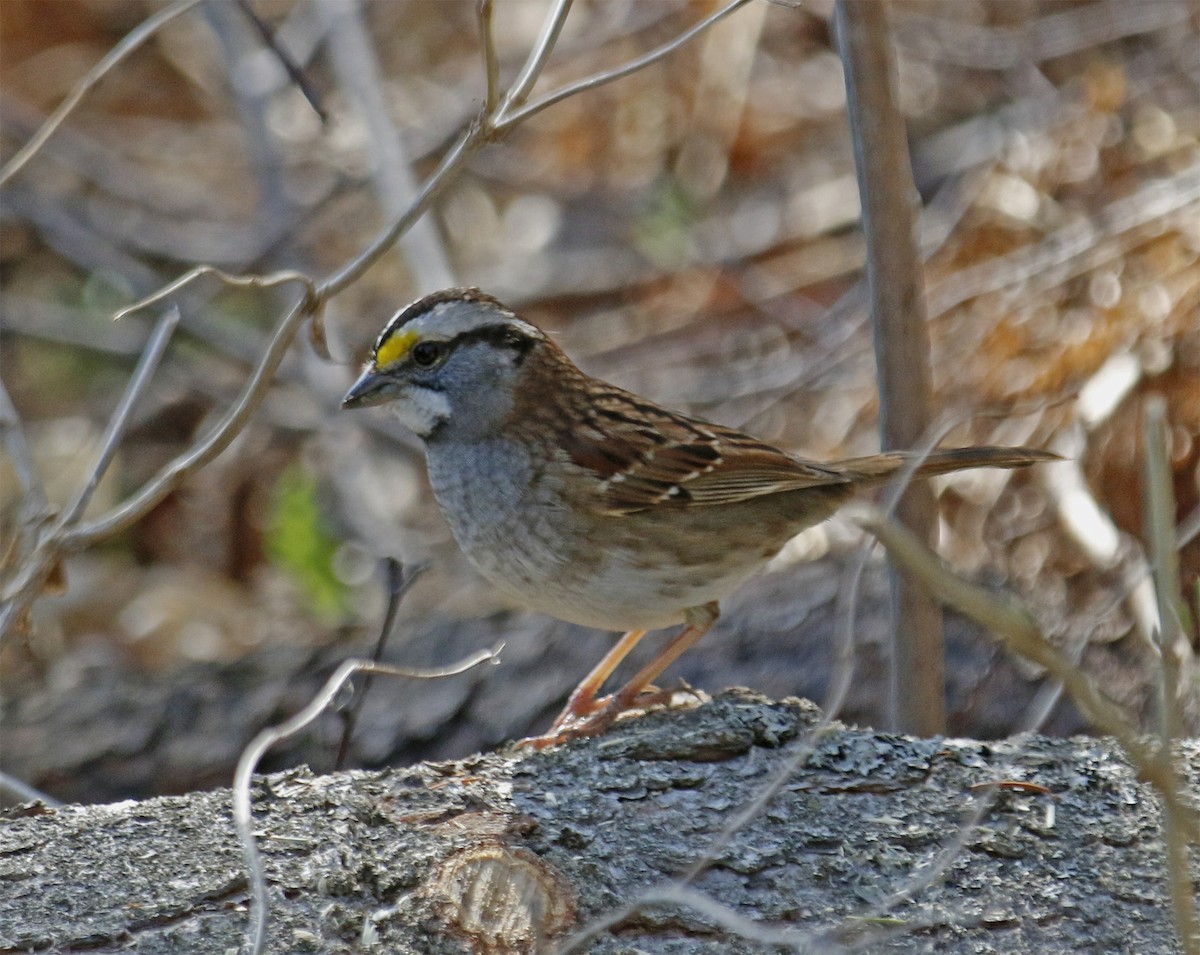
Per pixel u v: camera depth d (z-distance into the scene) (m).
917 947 5.33
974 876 5.64
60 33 17.88
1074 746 6.45
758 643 10.16
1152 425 4.80
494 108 6.86
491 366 8.07
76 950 5.30
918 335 8.22
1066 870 5.68
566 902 5.50
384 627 8.87
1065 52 15.32
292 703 10.37
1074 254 12.17
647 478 7.99
